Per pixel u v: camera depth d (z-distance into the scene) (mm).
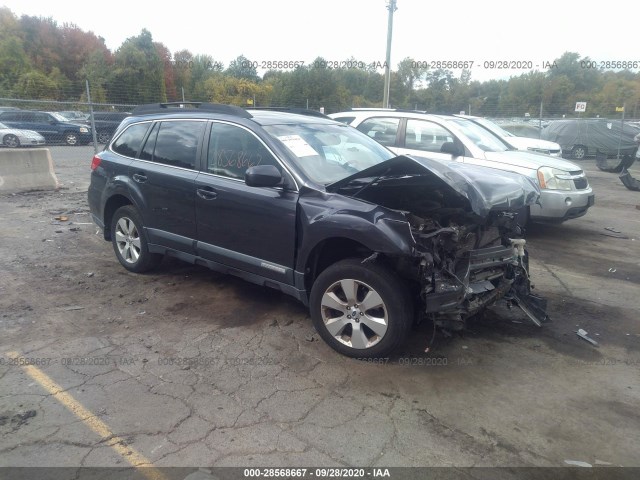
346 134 5086
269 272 4258
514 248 4438
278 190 4113
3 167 9992
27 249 6438
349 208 3732
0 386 3389
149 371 3621
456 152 7492
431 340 3957
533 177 7219
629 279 5898
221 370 3656
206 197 4570
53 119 20594
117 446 2834
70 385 3418
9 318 4422
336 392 3404
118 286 5262
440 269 3623
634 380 3656
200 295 5055
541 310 4590
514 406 3301
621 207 10492
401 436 2975
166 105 5645
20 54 42469
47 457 2736
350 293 3770
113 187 5488
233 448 2842
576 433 3043
